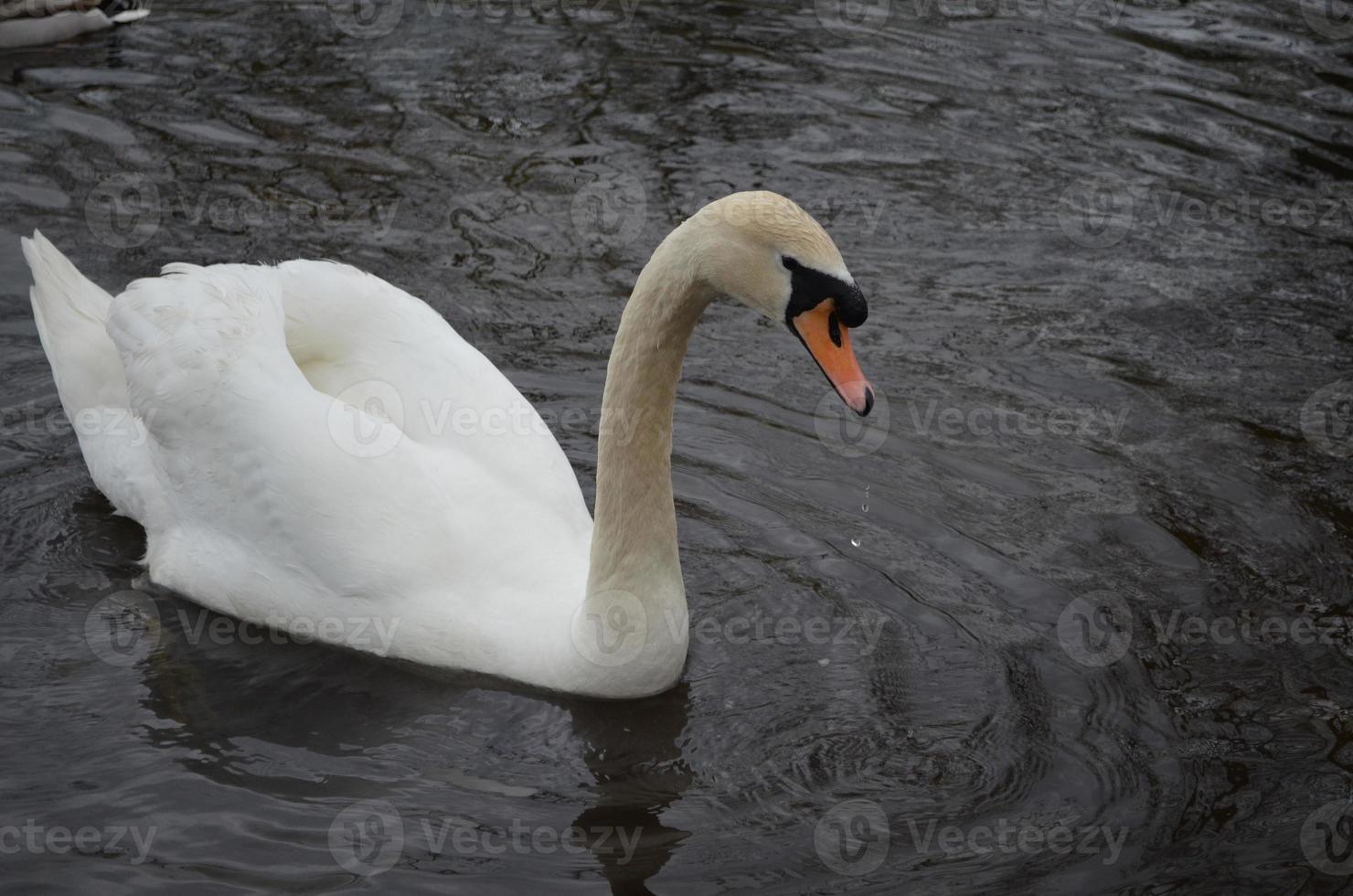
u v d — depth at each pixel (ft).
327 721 23.65
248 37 47.50
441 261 37.35
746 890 20.47
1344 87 47.78
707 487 29.84
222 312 25.91
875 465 30.89
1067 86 47.67
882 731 23.73
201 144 41.45
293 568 25.04
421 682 24.66
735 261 21.16
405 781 22.38
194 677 24.44
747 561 27.73
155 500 26.63
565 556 25.18
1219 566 28.19
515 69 46.93
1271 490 30.60
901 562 27.91
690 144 43.34
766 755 23.17
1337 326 36.94
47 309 28.76
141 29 47.52
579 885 20.47
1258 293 38.19
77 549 27.43
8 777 21.91
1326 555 28.60
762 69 47.96
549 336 34.83
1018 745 23.48
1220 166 43.55
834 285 20.76
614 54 48.34
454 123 43.60
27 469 29.25
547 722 23.85
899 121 45.34
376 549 24.61
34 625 25.38
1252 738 23.85
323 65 46.16
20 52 45.60
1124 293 37.99
